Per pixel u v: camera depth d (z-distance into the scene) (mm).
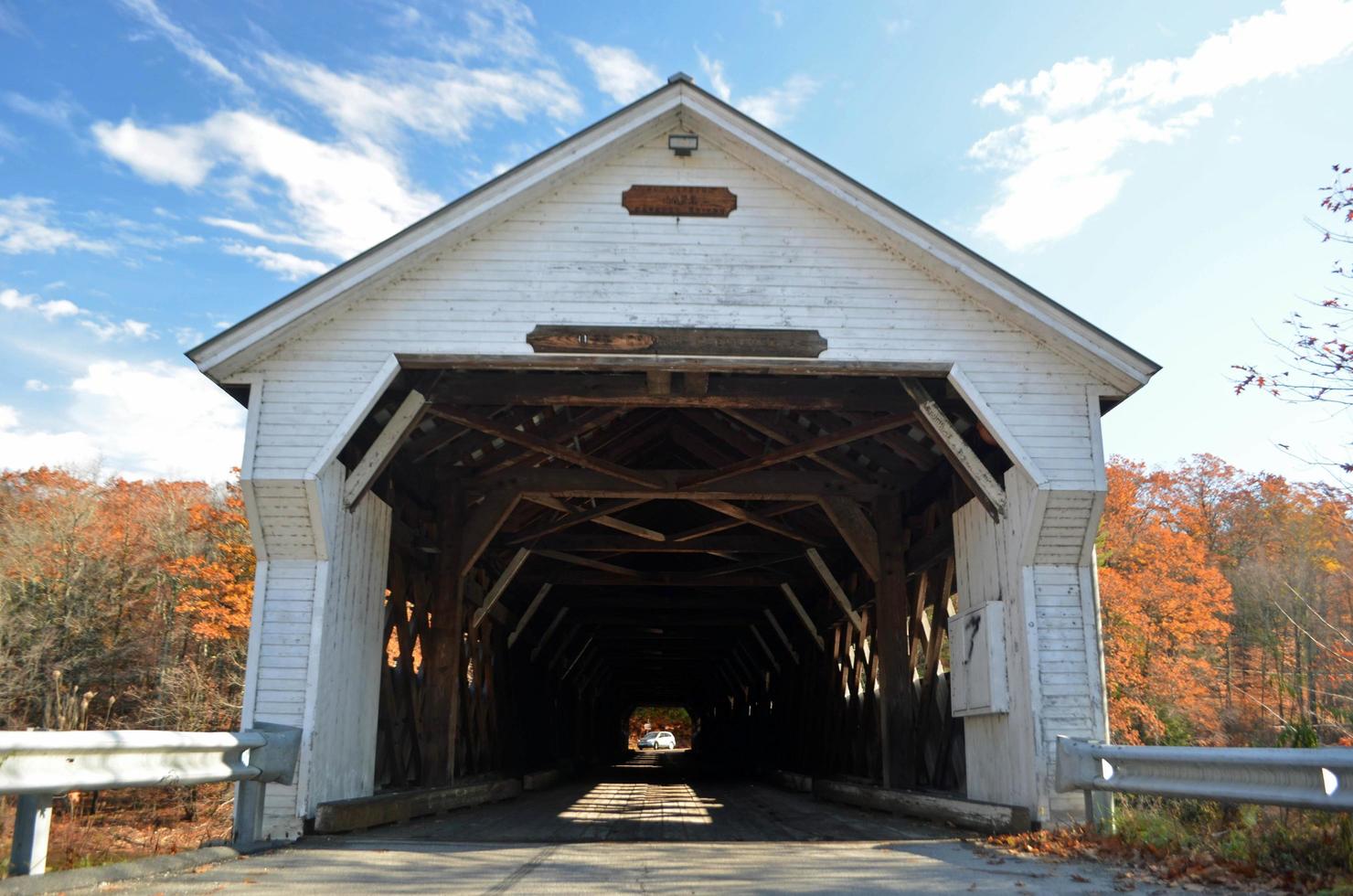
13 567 23781
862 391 8578
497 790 12172
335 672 7473
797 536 13039
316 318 7625
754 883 4773
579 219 7980
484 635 13820
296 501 7340
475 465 11242
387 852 5969
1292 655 15562
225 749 5605
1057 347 7848
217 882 4703
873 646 12812
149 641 24094
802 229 8047
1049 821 7105
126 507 26531
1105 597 21344
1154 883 4699
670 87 7969
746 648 23688
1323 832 4895
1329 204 7969
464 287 7801
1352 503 9156
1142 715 19484
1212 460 26250
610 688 37469
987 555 8430
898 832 7688
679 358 7730
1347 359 7910
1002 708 7836
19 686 21906
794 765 18516
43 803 4137
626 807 10852
